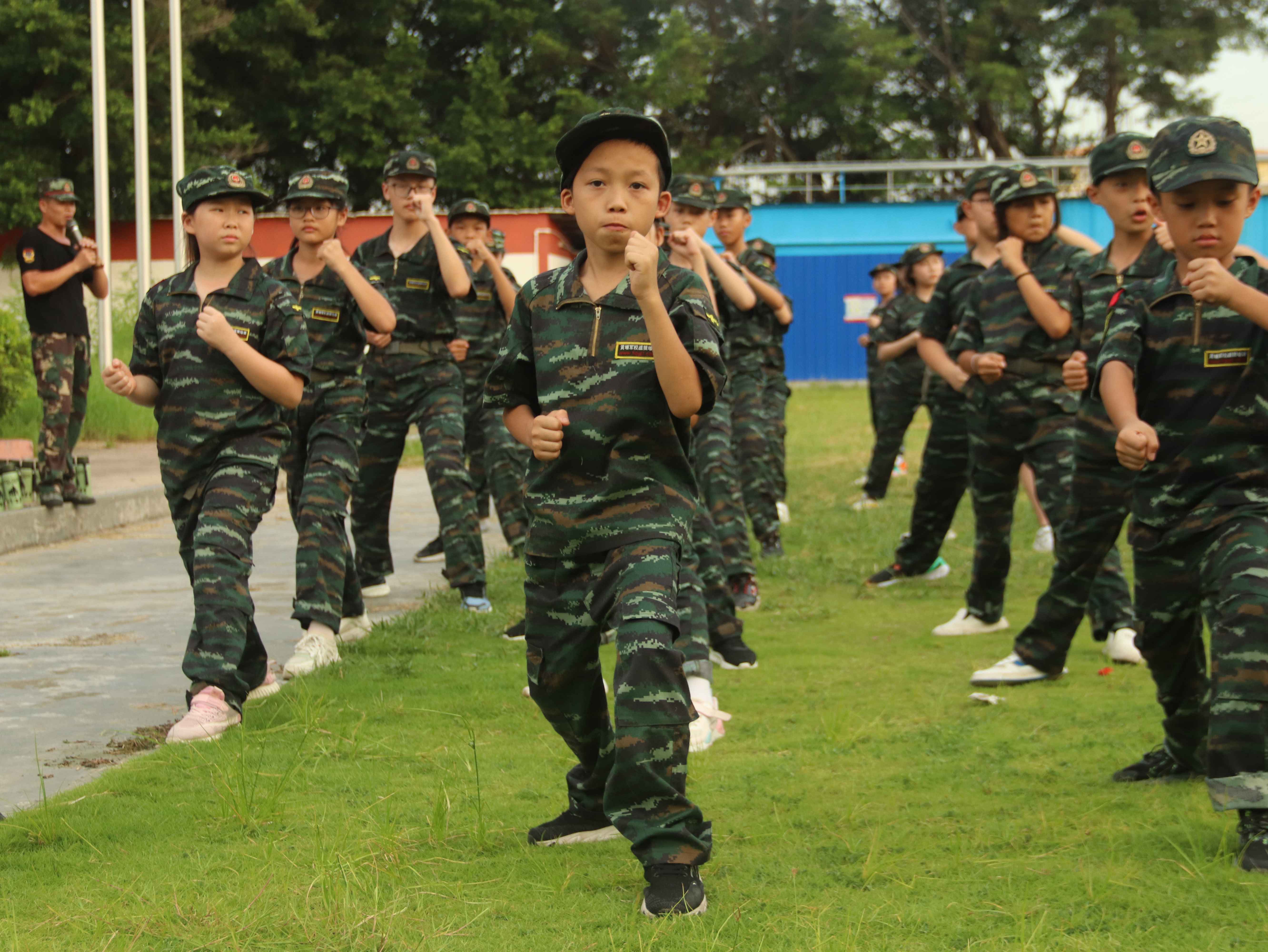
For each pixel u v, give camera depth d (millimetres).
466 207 8516
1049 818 3678
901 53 41656
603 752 3367
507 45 37750
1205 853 3322
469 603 6934
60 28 28562
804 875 3238
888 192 33781
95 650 5941
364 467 7215
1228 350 3562
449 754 4367
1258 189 3609
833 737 4574
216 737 4492
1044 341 5930
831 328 33219
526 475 3289
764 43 40625
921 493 7953
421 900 3064
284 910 2996
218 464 4793
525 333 3324
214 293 4766
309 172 5938
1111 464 5191
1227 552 3418
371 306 5844
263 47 33000
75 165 31203
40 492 9227
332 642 5742
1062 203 32031
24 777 4113
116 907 3012
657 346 2975
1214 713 3285
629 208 3166
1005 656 6137
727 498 7199
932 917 2930
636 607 2992
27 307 9164
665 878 2949
